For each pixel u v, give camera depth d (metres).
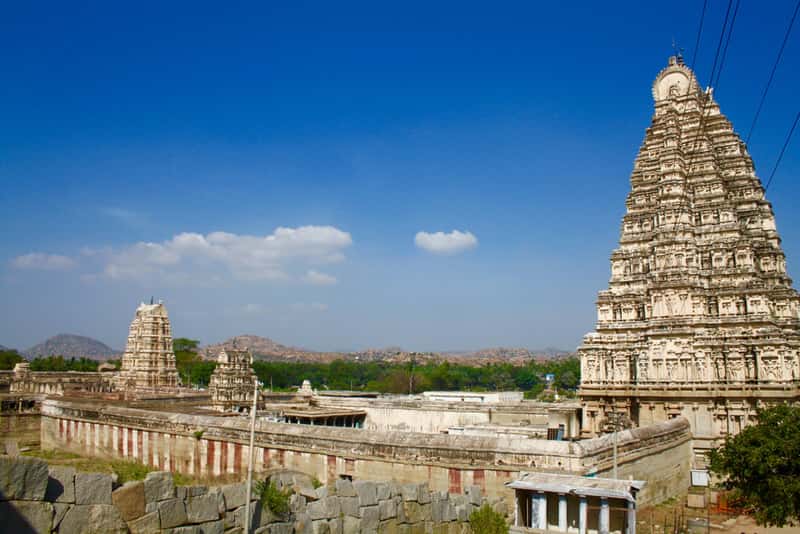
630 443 50.78
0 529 15.67
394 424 92.81
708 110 86.31
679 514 50.88
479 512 33.66
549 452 42.44
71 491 17.39
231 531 21.69
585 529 31.34
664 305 72.81
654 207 81.81
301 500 24.89
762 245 78.25
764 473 48.56
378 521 27.86
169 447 63.25
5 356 181.25
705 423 68.12
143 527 19.02
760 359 66.94
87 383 132.88
